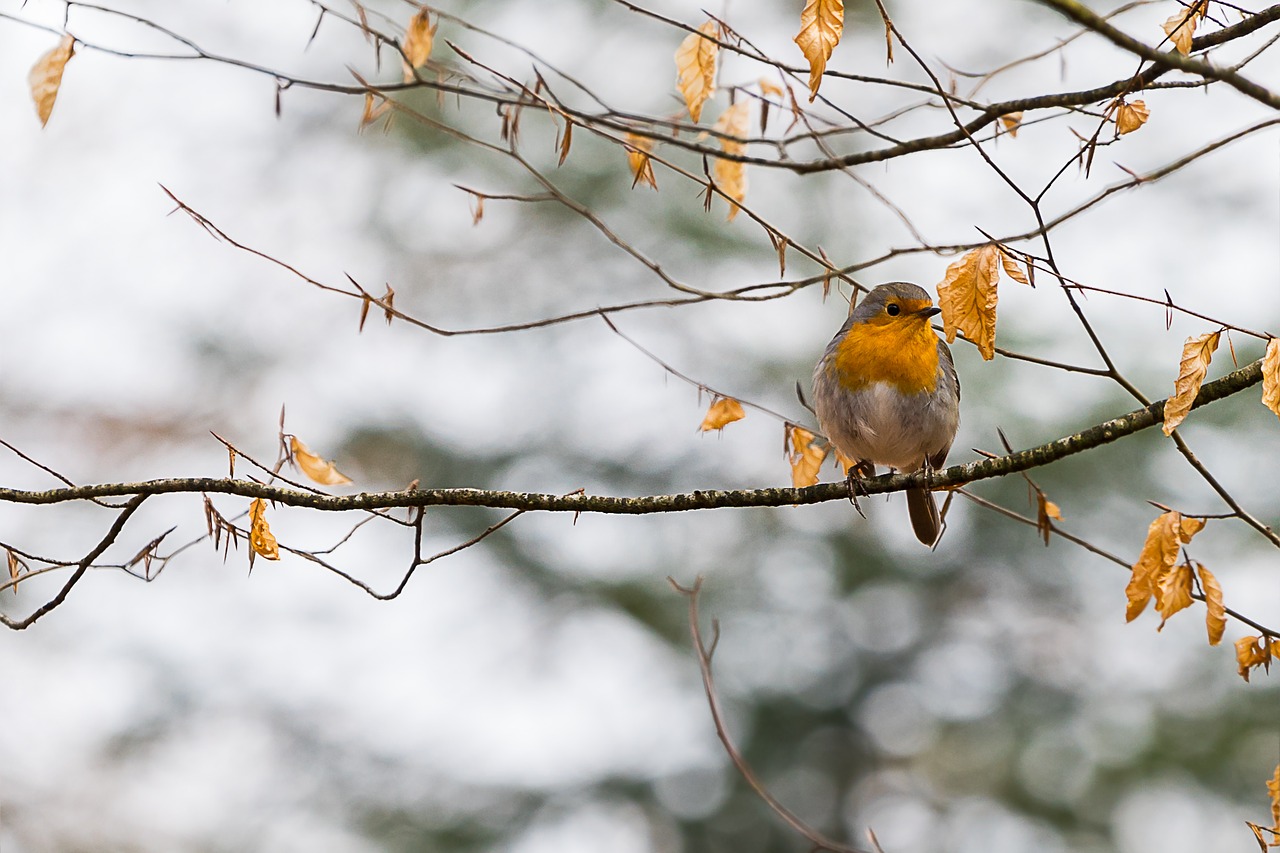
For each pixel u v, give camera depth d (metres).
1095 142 4.54
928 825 15.80
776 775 16.33
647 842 16.48
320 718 16.03
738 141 5.32
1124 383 4.78
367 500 5.37
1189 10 4.57
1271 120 4.24
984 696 16.33
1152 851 14.70
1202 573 4.75
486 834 15.76
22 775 14.56
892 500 16.03
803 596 16.47
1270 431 13.27
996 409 13.62
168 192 4.80
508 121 5.18
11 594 14.24
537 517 16.34
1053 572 15.20
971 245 4.54
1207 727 14.56
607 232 4.94
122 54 4.77
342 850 15.52
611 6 16.25
